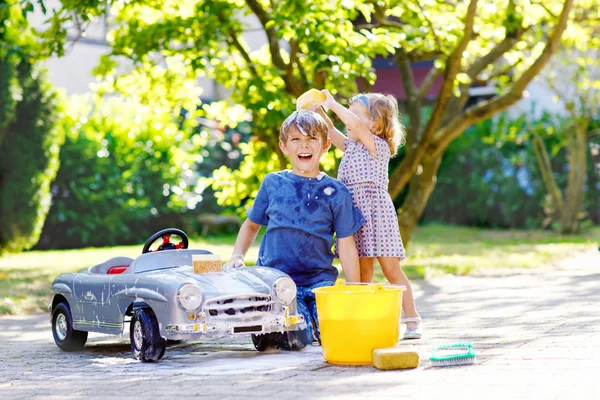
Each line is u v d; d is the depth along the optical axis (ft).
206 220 82.33
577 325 25.54
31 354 25.55
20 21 45.78
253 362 21.74
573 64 75.56
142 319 22.58
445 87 46.80
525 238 74.33
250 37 93.71
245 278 22.80
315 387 17.92
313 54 40.09
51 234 73.41
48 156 64.95
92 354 25.25
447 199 90.12
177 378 19.79
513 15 49.19
